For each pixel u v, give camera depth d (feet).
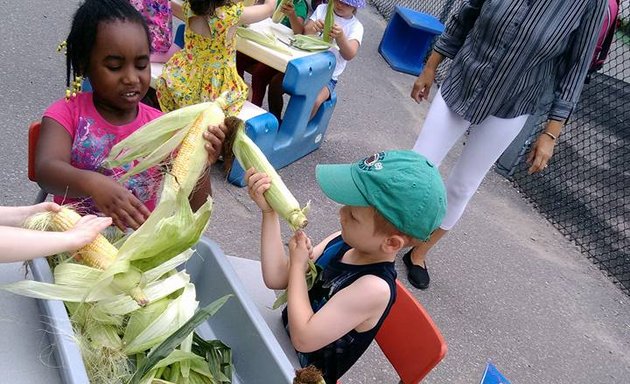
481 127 10.16
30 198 9.72
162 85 11.03
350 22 14.99
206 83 10.85
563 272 14.71
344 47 14.43
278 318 6.16
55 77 13.57
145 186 5.96
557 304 13.17
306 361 5.74
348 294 5.25
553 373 10.84
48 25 16.16
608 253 16.25
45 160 5.25
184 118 4.99
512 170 19.01
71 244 4.17
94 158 5.71
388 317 6.18
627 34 24.39
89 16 5.25
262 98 15.56
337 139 16.65
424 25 23.91
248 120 11.64
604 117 24.00
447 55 10.68
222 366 4.78
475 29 9.83
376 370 9.24
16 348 3.92
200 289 5.49
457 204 10.92
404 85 22.90
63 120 5.56
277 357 4.59
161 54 12.26
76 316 4.36
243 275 6.51
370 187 5.15
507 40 9.26
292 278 5.45
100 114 5.77
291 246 5.61
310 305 5.47
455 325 11.19
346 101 19.52
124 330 4.58
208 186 5.94
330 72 13.70
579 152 21.53
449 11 27.12
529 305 12.73
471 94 9.86
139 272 4.38
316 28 15.07
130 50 5.32
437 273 12.61
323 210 12.90
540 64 9.52
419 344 5.74
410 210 5.02
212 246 5.45
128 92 5.51
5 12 16.03
